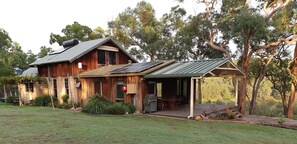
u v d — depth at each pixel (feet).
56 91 64.75
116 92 51.67
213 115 41.57
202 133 28.07
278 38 60.13
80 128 28.04
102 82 54.24
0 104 69.92
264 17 52.70
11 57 107.45
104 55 65.16
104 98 48.57
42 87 69.51
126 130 27.58
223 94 126.00
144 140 22.90
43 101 62.85
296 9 53.52
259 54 69.36
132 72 47.14
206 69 40.06
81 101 58.23
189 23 69.15
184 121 36.94
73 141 21.81
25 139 22.31
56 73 64.18
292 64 71.77
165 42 82.07
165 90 52.42
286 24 55.21
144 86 47.78
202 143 22.98
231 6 60.49
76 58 57.57
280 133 30.60
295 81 64.80
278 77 79.20
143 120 37.22
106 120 35.73
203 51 78.59
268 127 34.27
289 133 30.76
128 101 49.11
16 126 29.17
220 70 43.91
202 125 33.91
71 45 71.61
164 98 50.85
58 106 57.67
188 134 26.91
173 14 80.07
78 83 57.77
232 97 123.03
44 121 33.50
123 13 92.48
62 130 26.73
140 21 93.04
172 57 81.05
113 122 33.99
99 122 33.47
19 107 57.41
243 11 53.16
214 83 128.77
